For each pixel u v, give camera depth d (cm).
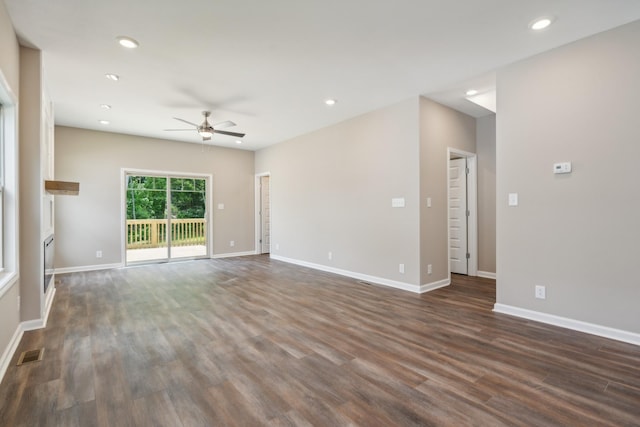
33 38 281
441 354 249
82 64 330
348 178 529
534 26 267
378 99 439
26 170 299
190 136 644
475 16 253
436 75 363
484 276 523
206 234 728
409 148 436
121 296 416
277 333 293
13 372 223
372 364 234
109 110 478
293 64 334
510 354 248
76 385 207
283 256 693
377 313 346
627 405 184
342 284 477
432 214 445
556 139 303
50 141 432
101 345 268
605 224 277
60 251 561
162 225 676
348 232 531
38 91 303
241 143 711
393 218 458
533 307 321
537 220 316
